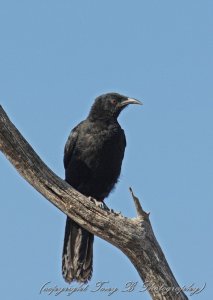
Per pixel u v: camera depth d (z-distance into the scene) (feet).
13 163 40.24
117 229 39.93
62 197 40.93
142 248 39.83
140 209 39.96
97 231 40.81
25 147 39.81
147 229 40.11
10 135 39.24
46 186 40.83
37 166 40.24
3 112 39.01
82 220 41.11
